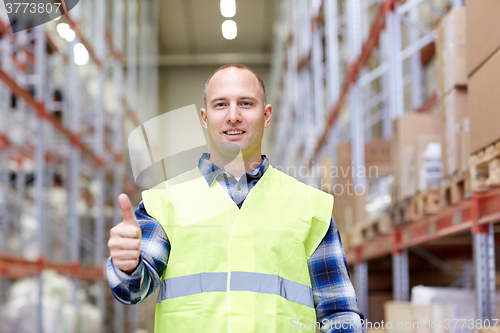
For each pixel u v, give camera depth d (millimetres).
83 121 11688
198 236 1586
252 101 1668
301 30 11703
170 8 17609
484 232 3053
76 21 8492
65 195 10883
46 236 9531
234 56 20609
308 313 1605
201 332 1515
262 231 1616
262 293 1558
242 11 17578
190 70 20750
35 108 7090
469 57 2971
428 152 4008
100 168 10711
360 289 6207
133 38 14883
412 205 4141
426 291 3988
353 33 6805
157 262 1543
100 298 10414
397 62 5199
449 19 3637
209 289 1545
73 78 9000
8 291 9039
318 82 9859
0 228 9125
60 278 9133
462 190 3301
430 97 6879
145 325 12516
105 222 13852
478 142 2852
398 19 5324
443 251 6301
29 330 7645
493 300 3029
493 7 2621
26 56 9523
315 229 1698
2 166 10055
